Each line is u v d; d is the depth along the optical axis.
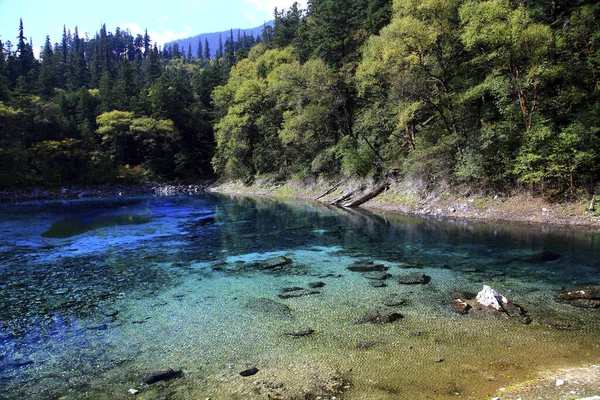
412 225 21.42
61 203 43.56
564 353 6.60
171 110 75.44
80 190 58.41
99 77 97.94
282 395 5.57
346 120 40.53
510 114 21.08
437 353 6.72
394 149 32.59
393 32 24.25
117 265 14.31
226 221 25.88
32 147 57.28
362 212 28.25
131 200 46.81
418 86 25.66
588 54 20.64
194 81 90.00
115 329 8.36
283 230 21.47
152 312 9.35
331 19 45.22
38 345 7.65
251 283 11.62
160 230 22.45
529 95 21.69
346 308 9.14
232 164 61.78
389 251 15.38
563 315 8.30
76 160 61.34
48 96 76.00
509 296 9.68
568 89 20.38
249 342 7.46
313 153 45.38
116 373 6.47
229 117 59.12
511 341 7.11
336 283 11.30
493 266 12.59
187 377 6.23
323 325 8.15
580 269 11.85
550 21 24.27
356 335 7.59
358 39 43.09
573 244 14.87
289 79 41.25
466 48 22.78
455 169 24.72
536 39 19.19
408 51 24.23
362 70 30.28
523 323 7.90
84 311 9.54
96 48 124.56
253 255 15.57
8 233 21.88
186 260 14.97
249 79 65.62
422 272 12.22
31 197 52.06
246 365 6.56
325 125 43.50
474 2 21.73
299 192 45.09
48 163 57.44
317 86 39.09
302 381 5.95
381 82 29.98
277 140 53.62
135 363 6.80
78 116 70.19
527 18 19.89
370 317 8.44
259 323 8.39
